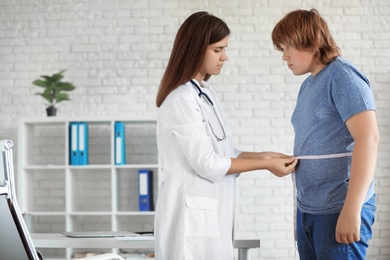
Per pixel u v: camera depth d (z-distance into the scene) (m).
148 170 5.82
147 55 6.20
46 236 3.17
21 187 5.84
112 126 5.79
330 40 2.36
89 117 5.79
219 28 2.67
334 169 2.31
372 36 6.11
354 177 2.19
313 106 2.35
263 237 6.05
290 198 6.07
